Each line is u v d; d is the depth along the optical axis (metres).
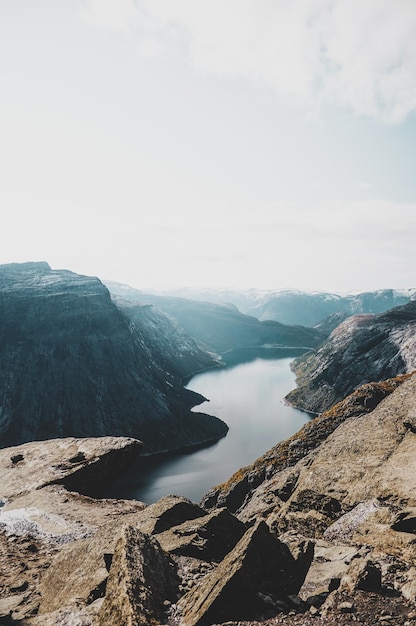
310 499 28.77
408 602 10.82
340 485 28.05
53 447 42.28
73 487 34.91
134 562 12.84
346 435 36.44
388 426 33.06
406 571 12.80
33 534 24.14
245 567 11.90
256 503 37.62
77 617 11.62
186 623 10.69
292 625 10.23
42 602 14.60
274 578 12.32
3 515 27.48
